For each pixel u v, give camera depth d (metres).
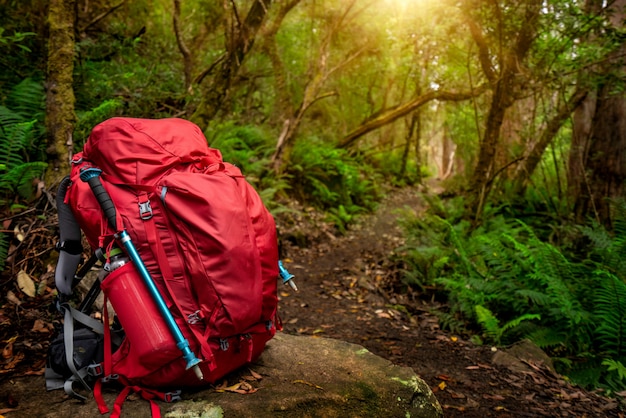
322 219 9.40
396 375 2.61
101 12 7.30
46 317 3.14
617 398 3.80
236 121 10.46
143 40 7.19
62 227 2.15
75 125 4.14
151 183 2.00
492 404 3.42
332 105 15.55
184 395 2.18
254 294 1.98
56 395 2.17
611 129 8.06
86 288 3.33
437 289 6.23
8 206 3.97
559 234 8.05
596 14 6.81
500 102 8.37
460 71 11.34
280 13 9.66
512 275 5.54
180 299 1.94
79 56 5.27
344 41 12.86
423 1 8.47
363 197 12.52
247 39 6.66
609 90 7.50
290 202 9.13
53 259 3.67
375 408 2.34
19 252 3.63
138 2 8.01
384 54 13.45
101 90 5.29
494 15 7.61
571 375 4.30
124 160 2.01
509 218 9.41
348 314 5.26
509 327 4.97
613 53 7.60
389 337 4.70
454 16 8.20
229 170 2.28
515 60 7.66
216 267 1.92
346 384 2.46
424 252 6.66
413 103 12.84
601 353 4.45
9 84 4.98
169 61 7.56
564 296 4.74
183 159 2.12
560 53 7.32
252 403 2.17
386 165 19.03
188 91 6.84
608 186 8.16
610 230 8.01
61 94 3.93
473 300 5.38
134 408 2.05
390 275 6.79
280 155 9.50
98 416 2.01
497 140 8.66
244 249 1.96
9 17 5.16
